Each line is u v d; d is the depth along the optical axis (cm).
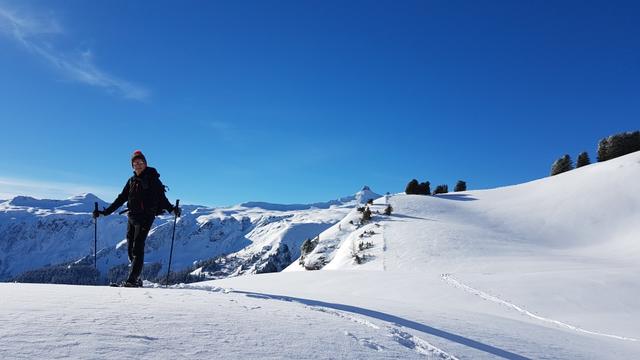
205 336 339
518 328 705
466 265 3575
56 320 330
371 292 1891
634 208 5688
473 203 7631
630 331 1215
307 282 2156
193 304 485
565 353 543
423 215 6838
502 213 6688
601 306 1625
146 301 474
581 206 6175
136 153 779
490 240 4972
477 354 440
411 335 472
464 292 1842
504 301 1700
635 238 4766
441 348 434
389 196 8706
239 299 584
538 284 1945
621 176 6581
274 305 558
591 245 4975
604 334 1158
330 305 617
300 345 354
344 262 4803
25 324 307
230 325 387
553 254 4175
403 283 2031
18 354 248
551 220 6028
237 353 310
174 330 345
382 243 5072
